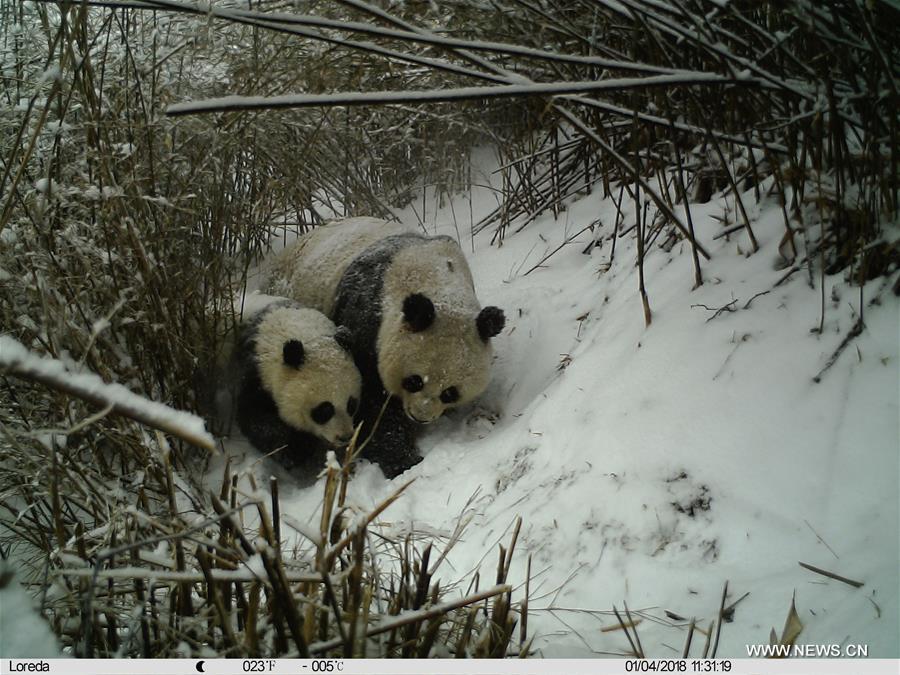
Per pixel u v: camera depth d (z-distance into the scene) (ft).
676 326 6.04
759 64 5.62
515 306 8.66
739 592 4.23
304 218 10.89
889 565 3.96
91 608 3.40
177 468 6.55
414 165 12.21
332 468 3.79
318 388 7.25
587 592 4.60
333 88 9.18
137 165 6.54
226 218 8.36
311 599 3.65
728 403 5.17
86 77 6.05
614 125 7.88
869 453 4.48
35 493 5.50
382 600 4.39
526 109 10.70
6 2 6.93
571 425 5.90
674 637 4.12
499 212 10.77
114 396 2.34
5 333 5.95
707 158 7.09
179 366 6.82
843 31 5.08
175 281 6.88
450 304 7.63
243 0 7.36
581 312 7.83
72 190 5.79
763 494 4.60
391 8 6.96
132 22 7.41
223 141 7.83
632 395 5.71
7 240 5.74
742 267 6.18
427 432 7.91
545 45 7.23
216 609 3.69
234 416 7.68
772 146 6.09
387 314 7.67
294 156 10.09
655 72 4.92
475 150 12.22
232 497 4.13
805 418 4.84
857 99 5.23
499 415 7.64
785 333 5.39
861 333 5.05
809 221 6.02
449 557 5.31
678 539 4.66
